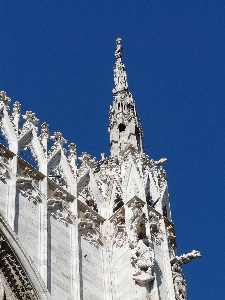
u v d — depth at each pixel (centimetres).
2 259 3234
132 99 4919
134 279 3525
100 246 3791
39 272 3312
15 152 3684
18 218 3425
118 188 4053
